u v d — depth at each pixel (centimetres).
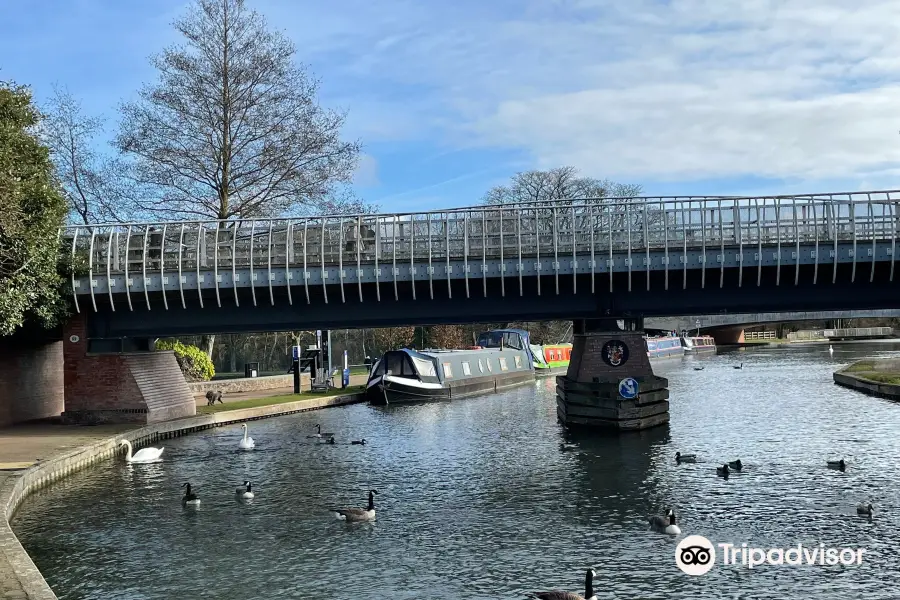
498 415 5078
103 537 2339
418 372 6128
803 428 4116
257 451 3722
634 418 4128
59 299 3838
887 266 3450
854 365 7775
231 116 5556
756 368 8962
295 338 7506
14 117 3656
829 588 1894
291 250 3822
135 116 5469
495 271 3641
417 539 2298
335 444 3919
